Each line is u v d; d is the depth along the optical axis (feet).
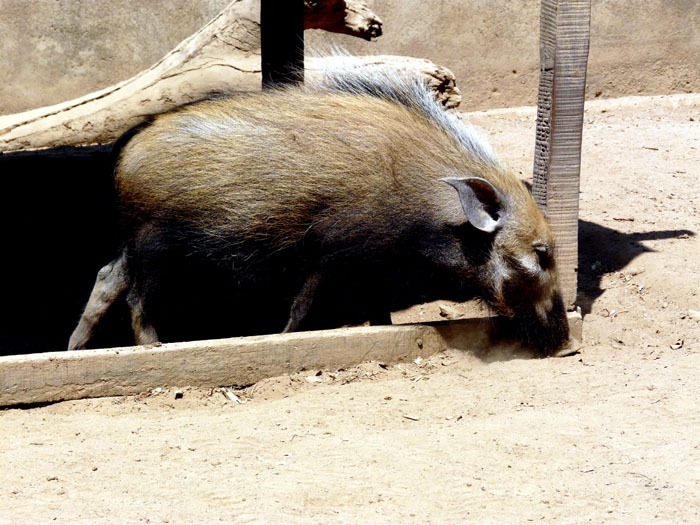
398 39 42.78
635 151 36.88
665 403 16.44
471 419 16.69
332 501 13.29
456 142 20.74
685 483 13.38
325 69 22.74
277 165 20.01
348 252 20.59
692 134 39.68
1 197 25.59
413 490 13.60
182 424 17.01
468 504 13.08
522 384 18.28
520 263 20.22
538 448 14.92
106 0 40.22
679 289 22.86
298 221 20.24
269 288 25.02
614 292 23.53
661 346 20.51
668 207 29.78
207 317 25.36
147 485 14.06
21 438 16.47
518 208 20.30
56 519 12.84
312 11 29.12
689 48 45.50
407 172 20.12
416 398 17.97
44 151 28.02
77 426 16.98
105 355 18.44
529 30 43.86
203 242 20.74
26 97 40.70
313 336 19.56
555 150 20.47
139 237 20.80
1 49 40.01
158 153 20.27
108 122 31.53
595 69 45.11
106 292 21.36
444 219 20.20
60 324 25.64
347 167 19.94
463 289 21.95
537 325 20.62
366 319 24.25
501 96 44.50
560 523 12.41
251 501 13.33
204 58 30.66
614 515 12.59
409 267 21.13
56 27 40.14
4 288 25.84
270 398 18.84
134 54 40.91
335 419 16.96
